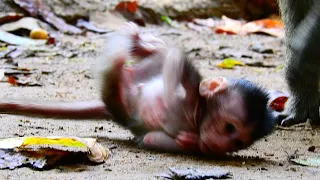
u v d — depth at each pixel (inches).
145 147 190.4
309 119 248.8
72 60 366.3
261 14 578.2
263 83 321.1
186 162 177.3
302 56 171.8
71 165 168.7
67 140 173.2
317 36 169.5
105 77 199.6
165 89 186.9
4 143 171.9
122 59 197.8
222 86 181.2
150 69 197.6
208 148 182.2
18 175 157.8
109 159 176.6
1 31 416.5
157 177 159.8
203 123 182.2
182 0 546.0
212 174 160.1
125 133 209.2
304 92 246.7
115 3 506.3
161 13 526.9
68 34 456.8
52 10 470.3
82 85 293.1
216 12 558.3
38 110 203.0
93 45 417.7
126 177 159.0
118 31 201.2
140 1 525.0
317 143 212.7
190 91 184.2
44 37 420.5
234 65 375.9
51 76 313.4
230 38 495.5
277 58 416.5
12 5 460.8
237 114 177.9
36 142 172.1
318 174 171.0
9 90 270.1
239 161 182.2
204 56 407.2
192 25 525.0
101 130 211.8
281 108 258.4
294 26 241.0
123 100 197.8
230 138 179.5
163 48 198.4
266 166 177.9
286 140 215.3
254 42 479.2
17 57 366.9
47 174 159.9
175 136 186.4
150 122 190.4
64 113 204.1
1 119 215.0
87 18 482.6
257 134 180.9
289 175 168.6
